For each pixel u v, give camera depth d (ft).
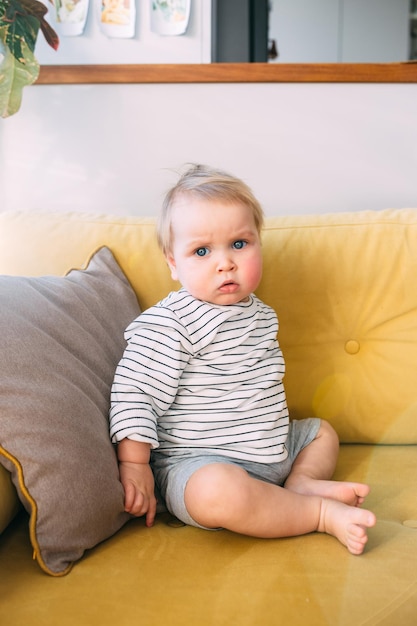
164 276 4.78
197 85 5.74
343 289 4.70
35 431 3.17
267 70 5.67
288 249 4.77
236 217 4.13
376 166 5.85
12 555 3.26
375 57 11.38
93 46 5.85
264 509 3.42
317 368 4.70
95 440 3.42
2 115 5.05
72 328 3.87
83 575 3.08
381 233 4.77
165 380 3.92
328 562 3.17
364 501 3.81
